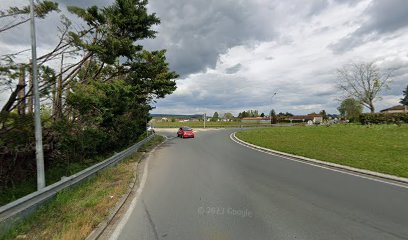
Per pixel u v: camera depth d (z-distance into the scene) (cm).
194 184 809
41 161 671
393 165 1009
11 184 804
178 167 1123
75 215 527
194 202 626
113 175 920
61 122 1098
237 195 681
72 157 1149
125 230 470
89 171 830
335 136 2494
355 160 1137
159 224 494
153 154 1608
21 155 842
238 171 1005
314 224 486
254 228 470
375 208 568
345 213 540
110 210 564
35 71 693
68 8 1472
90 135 1238
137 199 661
